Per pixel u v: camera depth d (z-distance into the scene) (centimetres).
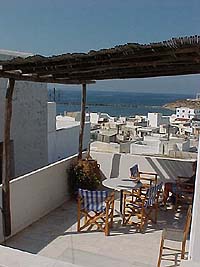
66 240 529
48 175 651
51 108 1254
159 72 554
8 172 518
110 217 579
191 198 651
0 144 827
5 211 516
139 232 564
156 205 609
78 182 731
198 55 328
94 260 468
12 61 419
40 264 186
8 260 188
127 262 462
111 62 396
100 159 845
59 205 697
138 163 812
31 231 561
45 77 596
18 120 888
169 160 784
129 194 617
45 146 1022
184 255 457
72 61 401
